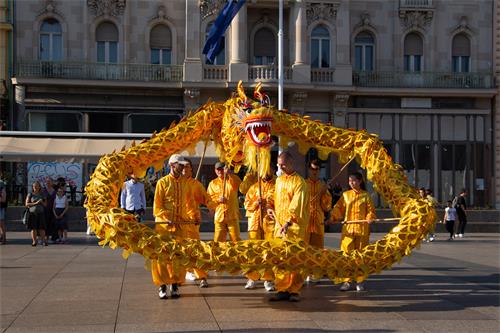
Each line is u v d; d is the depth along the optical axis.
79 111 34.25
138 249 8.88
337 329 7.87
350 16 37.12
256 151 9.91
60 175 31.16
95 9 35.09
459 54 37.81
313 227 11.46
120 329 7.82
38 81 33.34
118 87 34.34
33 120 34.00
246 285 11.03
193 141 11.26
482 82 37.06
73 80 33.56
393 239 9.42
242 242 8.94
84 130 34.28
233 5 22.88
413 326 8.08
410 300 9.93
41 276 12.30
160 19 35.53
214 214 12.07
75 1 35.03
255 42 36.25
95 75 34.41
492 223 28.89
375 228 27.38
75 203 28.19
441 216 29.05
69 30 35.00
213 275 12.73
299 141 11.23
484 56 37.75
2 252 17.16
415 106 36.75
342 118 35.97
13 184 28.86
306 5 35.84
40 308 9.11
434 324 8.21
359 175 11.30
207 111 11.13
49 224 20.14
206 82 34.59
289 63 35.97
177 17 35.78
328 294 10.46
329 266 8.91
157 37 35.78
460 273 13.25
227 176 11.96
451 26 37.66
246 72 34.72
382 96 36.62
